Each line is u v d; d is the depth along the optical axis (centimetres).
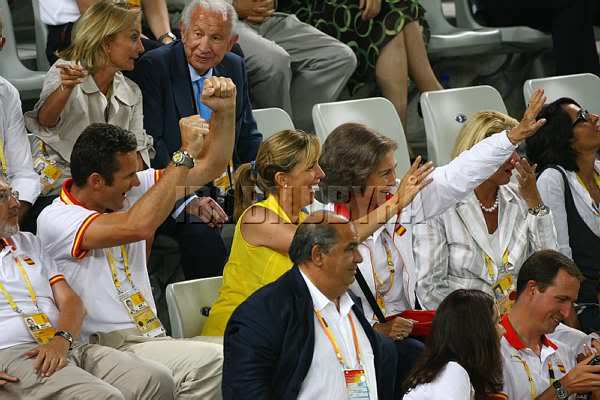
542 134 1958
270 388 1266
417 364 1340
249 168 1586
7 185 1438
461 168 1616
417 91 2562
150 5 2131
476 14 2784
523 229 1734
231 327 1275
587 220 1939
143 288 1566
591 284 1914
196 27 1870
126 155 1497
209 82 1542
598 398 1501
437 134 2155
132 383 1403
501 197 1734
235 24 1902
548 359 1525
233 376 1262
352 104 2086
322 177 1555
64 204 1508
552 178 1931
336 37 2416
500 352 1395
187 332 1584
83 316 1467
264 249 1524
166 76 1872
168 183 1464
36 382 1362
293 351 1267
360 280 1529
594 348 1559
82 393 1348
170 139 1862
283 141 1533
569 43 2625
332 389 1295
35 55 2281
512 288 1703
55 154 1722
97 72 1731
